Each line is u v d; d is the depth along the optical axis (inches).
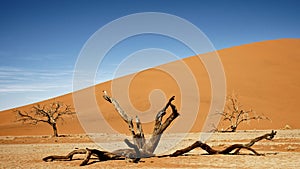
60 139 1213.1
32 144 1010.1
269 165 482.6
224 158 562.9
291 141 911.7
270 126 1640.0
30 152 749.9
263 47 3093.0
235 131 1461.6
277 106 1930.4
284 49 3011.8
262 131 1418.6
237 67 2628.0
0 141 1177.4
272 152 655.1
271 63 2701.8
